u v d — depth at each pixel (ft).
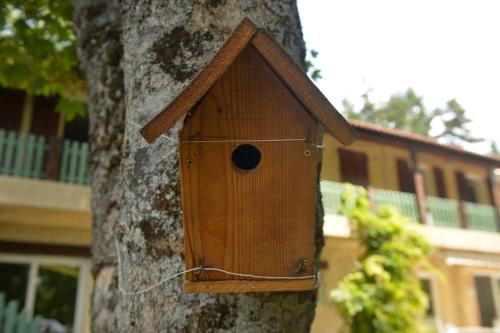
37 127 25.20
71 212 21.18
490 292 37.78
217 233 4.75
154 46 6.00
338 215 27.84
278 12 6.27
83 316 22.86
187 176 4.80
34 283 22.21
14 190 19.70
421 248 25.89
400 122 97.71
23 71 16.71
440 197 38.47
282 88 5.03
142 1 6.40
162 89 5.76
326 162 31.78
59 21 15.08
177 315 4.82
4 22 14.79
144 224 5.31
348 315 23.18
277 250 4.77
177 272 4.96
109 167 8.22
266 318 4.83
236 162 5.29
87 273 23.52
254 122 4.97
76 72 18.48
